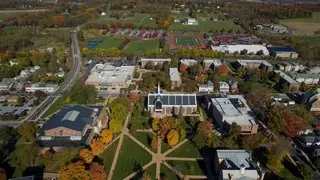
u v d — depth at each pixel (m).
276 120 180.75
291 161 157.75
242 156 143.75
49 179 140.62
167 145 169.75
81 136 164.50
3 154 154.25
